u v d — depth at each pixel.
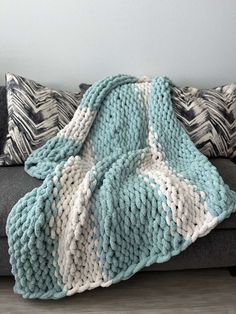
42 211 1.21
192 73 1.96
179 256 1.33
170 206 1.25
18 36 1.81
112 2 1.79
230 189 1.37
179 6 1.83
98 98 1.61
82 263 1.26
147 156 1.53
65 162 1.41
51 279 1.27
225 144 1.68
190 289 1.42
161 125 1.60
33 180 1.42
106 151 1.57
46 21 1.79
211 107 1.69
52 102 1.63
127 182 1.34
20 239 1.20
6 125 1.67
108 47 1.87
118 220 1.23
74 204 1.25
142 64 1.91
